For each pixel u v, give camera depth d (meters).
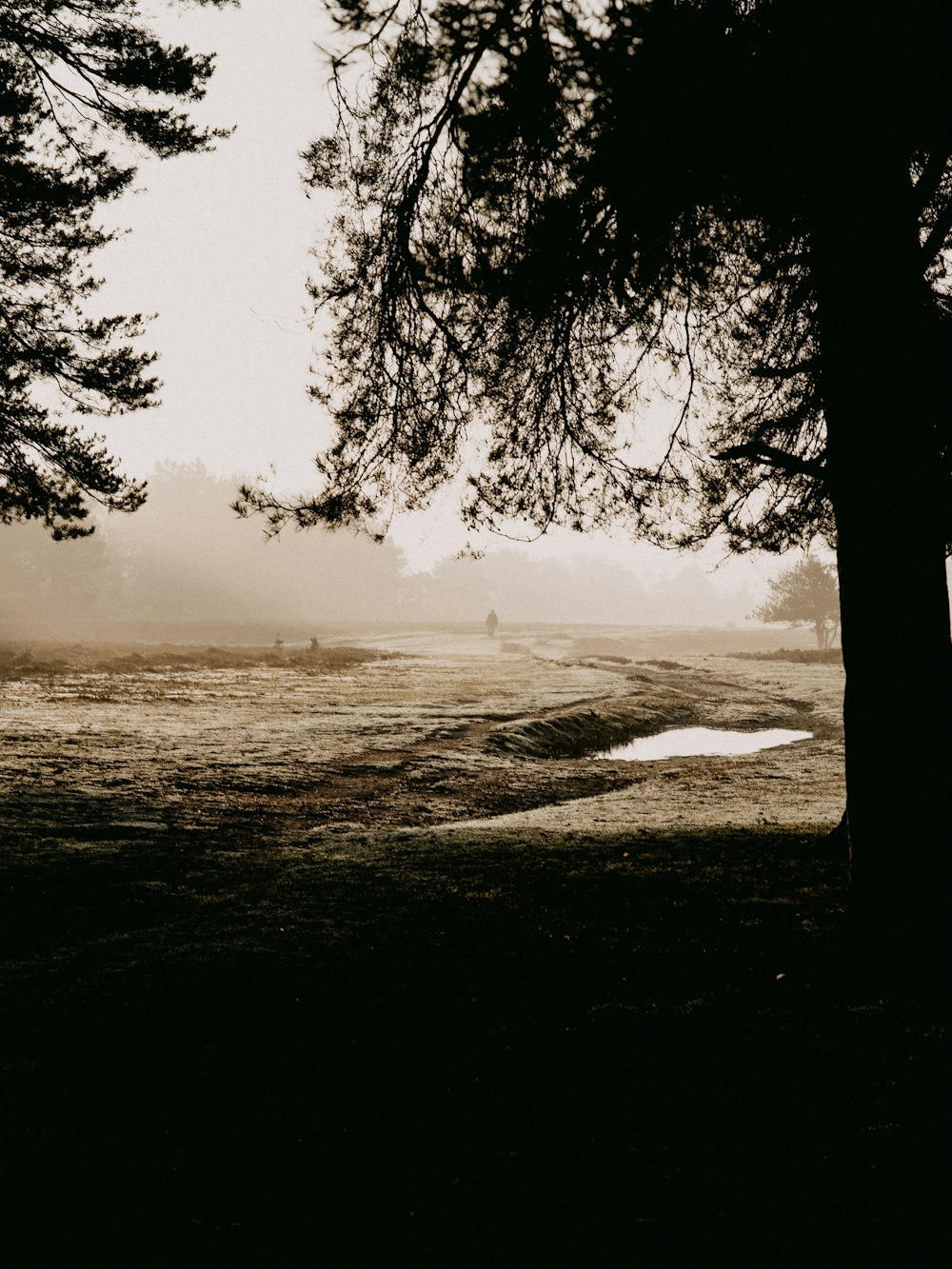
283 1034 5.65
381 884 9.23
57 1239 3.66
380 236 8.12
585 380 8.52
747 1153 3.99
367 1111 4.67
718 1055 4.98
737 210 7.16
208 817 14.24
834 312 6.34
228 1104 4.80
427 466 8.57
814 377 8.75
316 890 9.15
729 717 32.88
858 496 6.32
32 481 13.91
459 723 27.33
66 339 14.01
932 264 7.62
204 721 25.30
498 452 8.65
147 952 7.32
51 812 13.35
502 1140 4.30
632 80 6.32
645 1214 3.61
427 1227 3.65
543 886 8.70
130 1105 4.81
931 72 5.68
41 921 8.52
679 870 9.00
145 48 11.70
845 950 6.32
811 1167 3.83
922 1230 3.37
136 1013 6.04
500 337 8.09
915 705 6.23
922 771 6.22
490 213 7.94
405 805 16.72
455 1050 5.31
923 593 6.21
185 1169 4.18
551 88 7.06
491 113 7.35
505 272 7.77
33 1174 4.16
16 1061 5.34
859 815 6.56
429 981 6.41
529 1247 3.46
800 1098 4.43
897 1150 3.90
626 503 8.90
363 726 25.72
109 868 10.48
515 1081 4.88
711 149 6.37
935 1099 4.30
